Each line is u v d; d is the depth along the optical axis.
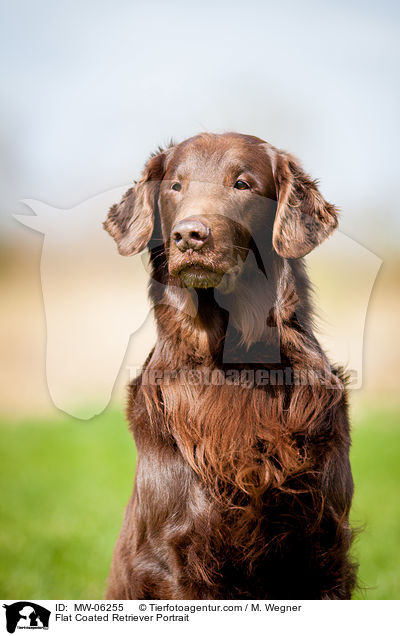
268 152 4.66
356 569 4.73
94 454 11.45
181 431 4.45
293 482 4.35
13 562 7.04
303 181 4.64
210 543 4.36
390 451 10.91
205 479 4.40
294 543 4.36
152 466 4.50
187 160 4.52
